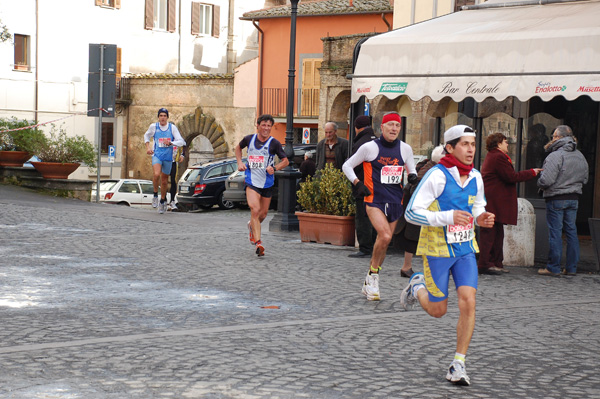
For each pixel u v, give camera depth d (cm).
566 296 1189
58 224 1853
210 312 982
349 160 1149
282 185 1945
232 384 675
